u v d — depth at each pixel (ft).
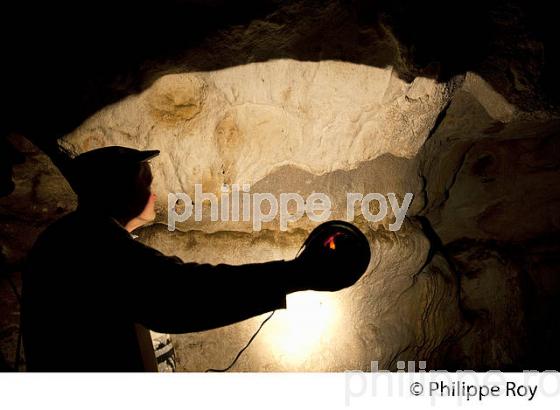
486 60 4.81
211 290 2.76
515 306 6.86
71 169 3.62
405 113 4.73
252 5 4.32
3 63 4.52
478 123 5.63
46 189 5.30
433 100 4.66
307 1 4.26
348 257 2.85
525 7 4.85
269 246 5.28
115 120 4.43
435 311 6.27
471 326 6.70
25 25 4.44
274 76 4.35
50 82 4.45
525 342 6.98
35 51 4.46
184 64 4.25
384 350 5.92
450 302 6.39
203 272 2.83
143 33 4.31
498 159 6.40
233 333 5.61
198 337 5.66
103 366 3.26
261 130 4.73
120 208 3.58
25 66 4.50
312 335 5.54
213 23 4.29
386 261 5.47
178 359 5.72
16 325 5.42
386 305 5.89
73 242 3.24
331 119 4.66
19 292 5.39
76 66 4.37
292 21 4.27
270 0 4.31
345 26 4.26
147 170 3.84
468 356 6.89
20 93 4.56
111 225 3.34
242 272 2.81
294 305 5.43
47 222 5.44
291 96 4.49
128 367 3.35
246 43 4.26
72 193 5.41
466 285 6.70
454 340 6.75
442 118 5.46
